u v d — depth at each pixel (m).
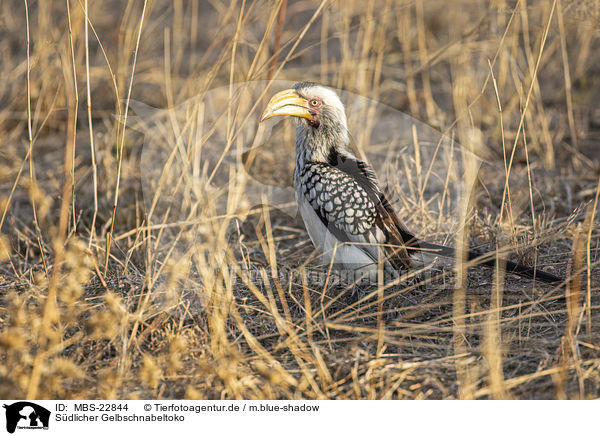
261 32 13.23
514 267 7.39
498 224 8.43
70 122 6.83
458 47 12.52
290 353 6.47
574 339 6.15
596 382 5.74
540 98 12.02
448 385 5.92
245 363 6.21
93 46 13.74
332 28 14.42
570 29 12.89
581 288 7.27
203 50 14.80
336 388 5.74
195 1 13.83
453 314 6.90
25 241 8.71
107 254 7.43
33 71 11.50
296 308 7.36
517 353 6.34
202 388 5.88
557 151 11.61
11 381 5.35
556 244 8.59
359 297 7.66
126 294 7.17
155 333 6.60
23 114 11.84
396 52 14.97
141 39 14.20
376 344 6.58
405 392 5.78
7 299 6.96
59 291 6.23
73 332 6.59
